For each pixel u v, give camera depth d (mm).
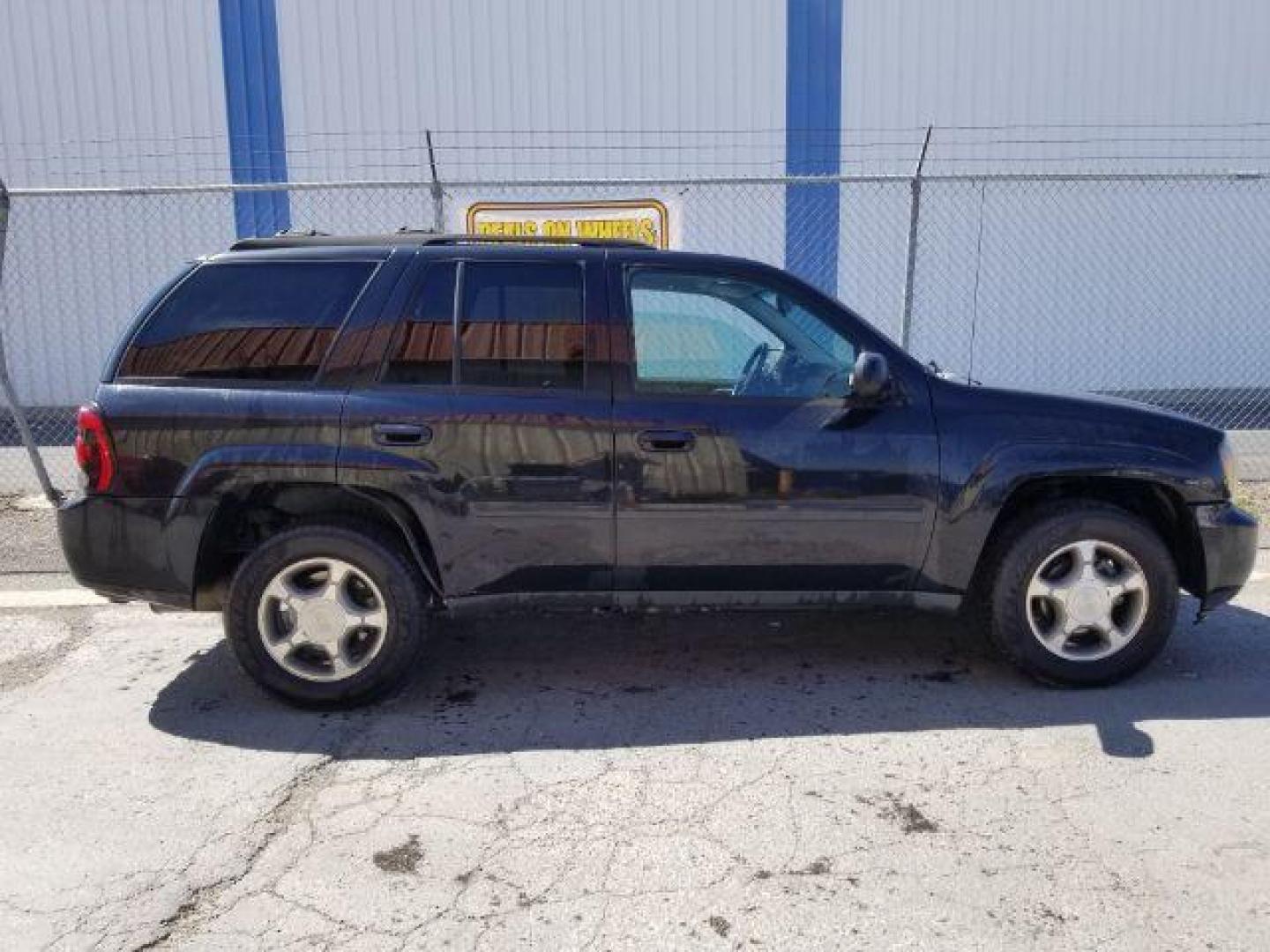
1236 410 11953
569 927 2691
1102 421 4137
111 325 12375
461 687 4348
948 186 12227
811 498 4039
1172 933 2635
